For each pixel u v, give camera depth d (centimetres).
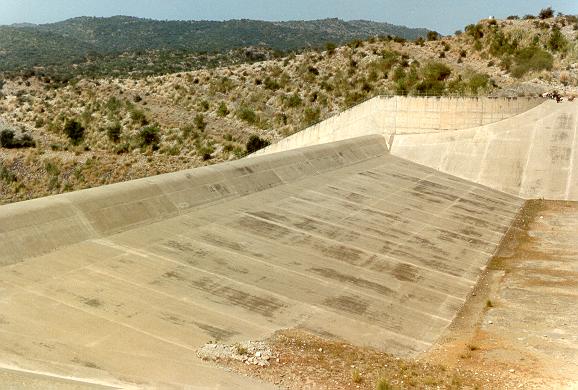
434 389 1428
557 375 1560
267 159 3309
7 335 1398
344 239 2586
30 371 1241
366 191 3397
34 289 1677
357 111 4784
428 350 1762
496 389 1461
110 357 1380
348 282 2162
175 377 1320
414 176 3925
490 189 3919
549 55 5562
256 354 1493
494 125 4359
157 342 1491
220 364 1418
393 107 4591
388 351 1705
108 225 2172
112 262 1939
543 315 2039
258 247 2311
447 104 4450
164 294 1784
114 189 2338
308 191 3194
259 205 2812
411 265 2461
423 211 3231
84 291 1711
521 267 2592
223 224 2483
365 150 4241
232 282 1962
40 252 1895
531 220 3362
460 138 4356
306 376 1408
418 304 2109
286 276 2098
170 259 2045
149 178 2562
